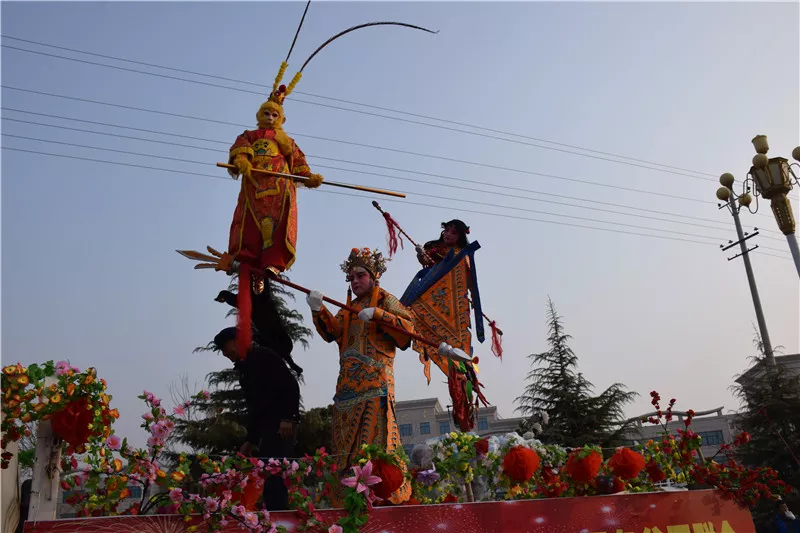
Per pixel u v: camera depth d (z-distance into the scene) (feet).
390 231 22.90
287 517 13.64
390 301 18.98
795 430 57.00
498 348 22.97
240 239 18.20
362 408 17.60
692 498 18.76
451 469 16.92
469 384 20.26
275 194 18.47
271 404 18.25
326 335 19.29
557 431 59.36
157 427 13.46
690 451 20.76
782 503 44.55
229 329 19.27
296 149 19.72
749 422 59.06
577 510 16.79
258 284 18.44
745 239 73.87
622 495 17.56
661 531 17.89
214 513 12.93
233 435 46.68
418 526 14.79
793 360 82.02
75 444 13.03
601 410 60.03
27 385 12.95
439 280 21.89
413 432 124.26
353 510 13.85
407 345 18.33
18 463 14.58
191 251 18.39
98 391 13.39
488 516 15.55
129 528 12.64
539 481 19.01
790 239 34.53
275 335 19.60
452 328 20.89
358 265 19.44
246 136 19.30
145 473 13.29
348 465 17.08
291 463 14.34
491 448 18.75
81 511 13.66
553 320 65.51
